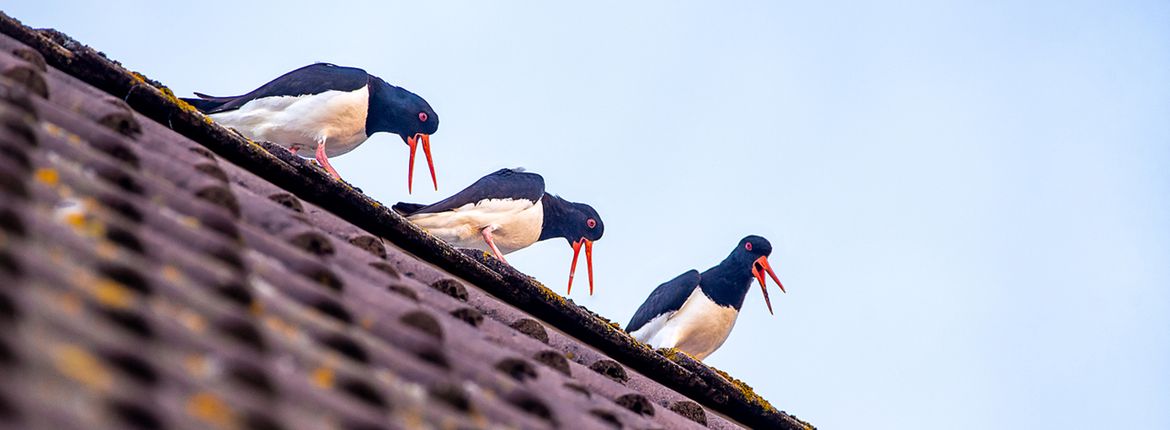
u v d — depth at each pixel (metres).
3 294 4.34
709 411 12.63
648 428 7.90
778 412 12.89
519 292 12.02
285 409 4.78
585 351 10.91
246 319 5.36
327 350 5.76
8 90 6.89
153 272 5.46
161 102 10.09
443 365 6.46
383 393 5.52
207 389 4.56
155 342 4.77
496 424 6.14
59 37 10.02
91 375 4.19
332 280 6.85
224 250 6.17
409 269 9.86
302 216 8.41
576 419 7.06
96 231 5.61
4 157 5.88
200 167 7.93
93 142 7.11
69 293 4.77
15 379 3.90
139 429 4.00
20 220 5.12
